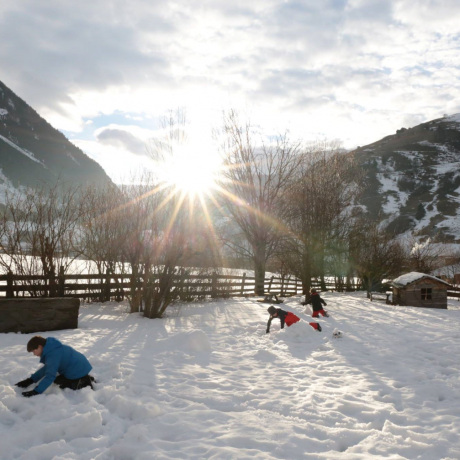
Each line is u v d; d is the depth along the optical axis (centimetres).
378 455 380
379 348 858
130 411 450
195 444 380
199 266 1783
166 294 1215
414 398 546
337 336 942
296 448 386
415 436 424
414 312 1483
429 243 3184
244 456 358
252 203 2306
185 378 600
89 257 1430
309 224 2178
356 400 536
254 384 594
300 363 727
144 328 996
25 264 1203
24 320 870
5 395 448
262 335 991
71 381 499
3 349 699
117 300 1469
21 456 336
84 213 1353
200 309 1451
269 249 2353
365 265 2702
